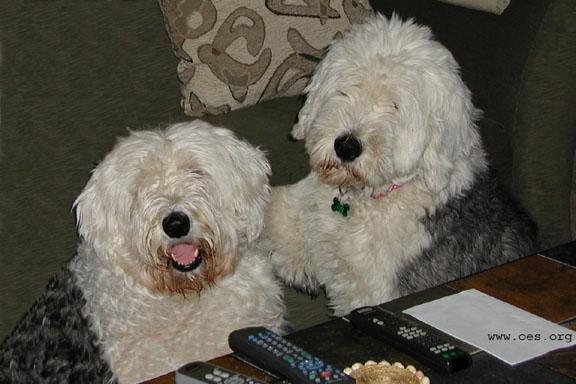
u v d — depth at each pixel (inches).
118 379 71.8
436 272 78.4
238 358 60.9
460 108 77.8
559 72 88.4
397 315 64.5
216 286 76.4
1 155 84.3
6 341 74.9
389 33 78.0
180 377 58.0
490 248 80.4
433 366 59.8
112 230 74.4
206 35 92.1
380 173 75.4
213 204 73.8
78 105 89.6
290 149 88.7
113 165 73.9
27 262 81.5
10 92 86.5
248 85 94.2
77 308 74.8
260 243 82.3
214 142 75.0
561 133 90.7
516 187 93.0
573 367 59.7
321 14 95.5
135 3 93.5
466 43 94.5
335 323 64.0
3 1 87.6
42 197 84.1
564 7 86.8
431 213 79.0
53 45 89.3
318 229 81.0
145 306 74.8
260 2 93.4
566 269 68.9
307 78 96.7
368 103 75.0
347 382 57.0
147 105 93.8
